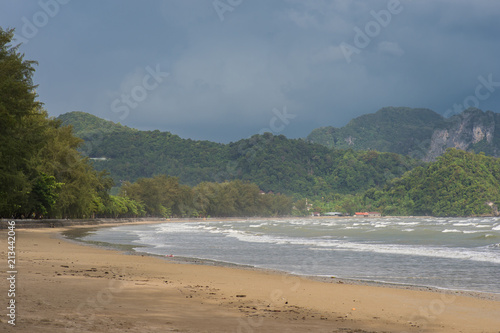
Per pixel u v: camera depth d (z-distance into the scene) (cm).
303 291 1786
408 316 1362
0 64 4000
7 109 3900
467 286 2088
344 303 1547
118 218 17300
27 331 827
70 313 1059
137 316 1098
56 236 6141
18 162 4403
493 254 3588
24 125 4381
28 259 2533
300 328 1077
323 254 3703
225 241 5494
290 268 2761
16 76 4219
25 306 1095
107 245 4606
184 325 1025
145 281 1823
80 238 5909
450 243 5125
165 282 1839
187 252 3903
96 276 1895
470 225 13925
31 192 7662
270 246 4609
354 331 1084
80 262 2555
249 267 2789
